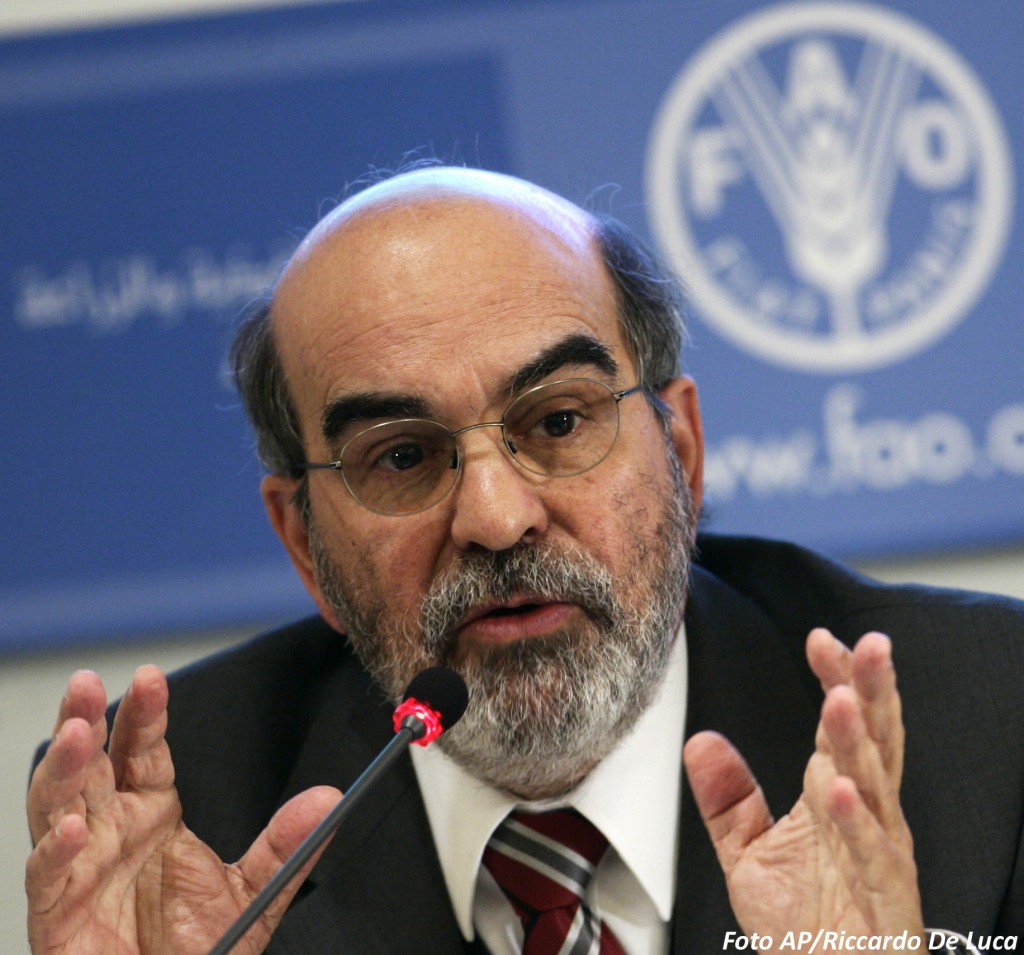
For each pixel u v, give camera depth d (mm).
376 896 6320
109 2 11789
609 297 6383
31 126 11453
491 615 5875
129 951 5277
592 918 6098
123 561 11289
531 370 5945
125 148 11453
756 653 6867
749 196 11227
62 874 5055
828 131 11203
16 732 11523
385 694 6586
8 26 11492
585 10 11414
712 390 11133
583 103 11367
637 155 11320
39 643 11266
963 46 11148
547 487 5895
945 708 6449
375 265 6078
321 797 5457
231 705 7238
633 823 6184
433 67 11422
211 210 11406
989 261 11070
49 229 11430
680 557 6348
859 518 11008
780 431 11086
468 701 5383
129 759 5406
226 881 5398
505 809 6223
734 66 11297
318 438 6297
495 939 6262
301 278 6359
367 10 11430
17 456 11359
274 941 6105
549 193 6723
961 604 6883
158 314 11414
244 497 11320
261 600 11258
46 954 5168
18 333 11406
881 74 11188
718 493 11062
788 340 11141
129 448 11359
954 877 5918
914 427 11047
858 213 11156
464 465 5887
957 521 10961
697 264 11188
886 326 11109
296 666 7539
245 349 6961
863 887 4836
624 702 5906
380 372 5953
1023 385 11016
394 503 6051
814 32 11250
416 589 6000
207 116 11445
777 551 7512
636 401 6266
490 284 6000
